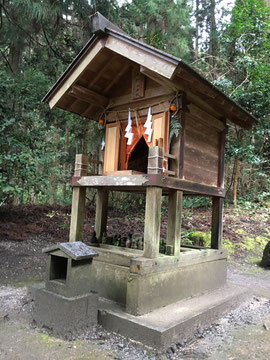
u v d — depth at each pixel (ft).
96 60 13.32
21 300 13.26
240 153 33.45
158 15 37.14
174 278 12.58
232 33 35.47
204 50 52.03
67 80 14.05
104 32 12.34
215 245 15.97
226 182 43.04
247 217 33.94
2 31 24.50
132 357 8.99
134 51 11.67
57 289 10.47
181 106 12.51
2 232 23.35
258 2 33.17
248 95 30.86
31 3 21.97
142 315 10.80
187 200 40.57
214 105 14.55
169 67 10.64
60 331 10.02
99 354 9.11
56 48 27.27
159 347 9.30
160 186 11.68
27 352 9.03
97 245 15.70
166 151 12.89
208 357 9.17
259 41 33.37
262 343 10.18
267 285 18.17
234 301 13.82
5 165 20.25
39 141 23.91
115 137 14.99
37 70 24.76
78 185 14.24
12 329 10.52
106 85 14.98
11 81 20.18
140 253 13.79
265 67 30.83
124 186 13.61
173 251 12.69
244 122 16.85
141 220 31.55
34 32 25.79
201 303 12.55
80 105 15.90
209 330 11.26
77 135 31.76
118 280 12.51
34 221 27.02
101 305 11.91
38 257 20.71
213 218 16.19
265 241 28.04
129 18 36.73
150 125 13.37
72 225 14.53
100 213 16.47
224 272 16.19
